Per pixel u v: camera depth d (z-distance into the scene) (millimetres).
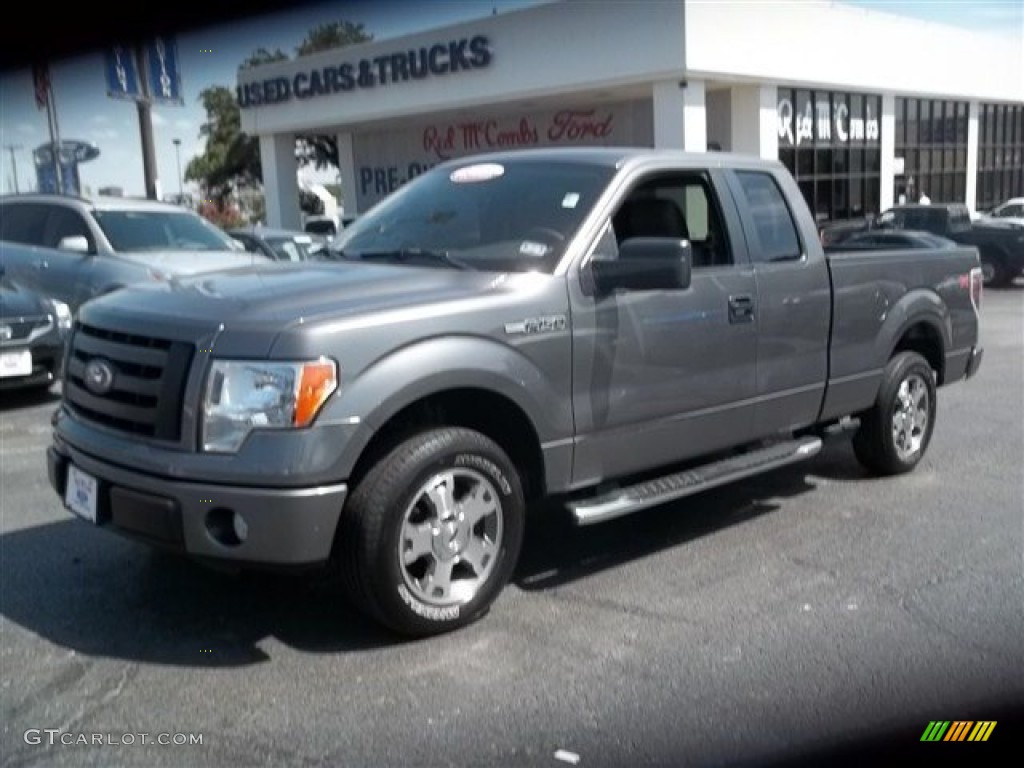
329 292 4344
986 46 31344
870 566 5320
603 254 4945
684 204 5500
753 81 22734
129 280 11180
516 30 23312
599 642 4398
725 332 5383
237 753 3539
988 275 21234
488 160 5797
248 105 31641
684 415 5242
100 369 4336
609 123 25969
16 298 9820
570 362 4688
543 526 5965
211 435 3963
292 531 3904
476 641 4395
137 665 4180
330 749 3559
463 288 4488
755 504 6418
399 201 5777
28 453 7891
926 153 31016
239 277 4773
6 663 4199
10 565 5297
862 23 25484
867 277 6355
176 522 3998
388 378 4066
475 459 4371
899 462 6898
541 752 3545
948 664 4199
